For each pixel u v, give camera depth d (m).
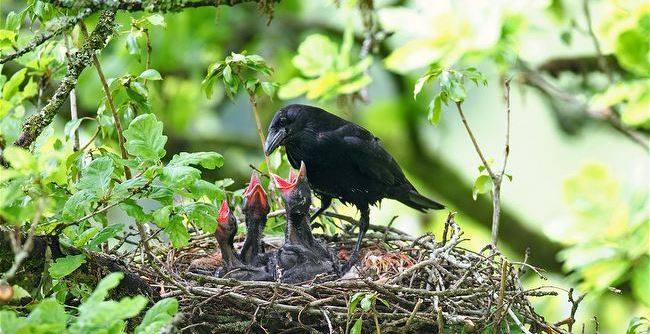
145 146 8.09
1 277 7.99
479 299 9.65
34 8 9.36
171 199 8.22
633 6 13.55
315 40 14.12
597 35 15.12
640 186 12.05
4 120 8.99
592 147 22.61
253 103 11.10
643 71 12.70
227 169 17.48
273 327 9.22
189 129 18.50
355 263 11.06
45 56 10.14
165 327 6.94
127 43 9.62
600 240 11.90
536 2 13.23
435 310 9.10
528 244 17.98
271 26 18.33
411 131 19.06
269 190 11.64
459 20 13.07
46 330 6.38
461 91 10.18
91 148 9.74
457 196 18.70
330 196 12.78
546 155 23.19
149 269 9.55
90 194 7.97
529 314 9.59
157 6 8.59
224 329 9.09
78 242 8.31
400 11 13.23
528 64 16.22
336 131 12.51
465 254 10.69
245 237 11.20
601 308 15.09
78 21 8.60
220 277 10.26
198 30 17.75
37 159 6.99
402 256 10.80
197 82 17.81
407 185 13.13
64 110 15.87
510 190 23.31
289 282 10.26
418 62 13.06
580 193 12.12
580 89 17.08
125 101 10.01
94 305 6.27
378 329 8.71
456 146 23.08
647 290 11.77
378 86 19.17
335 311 9.15
